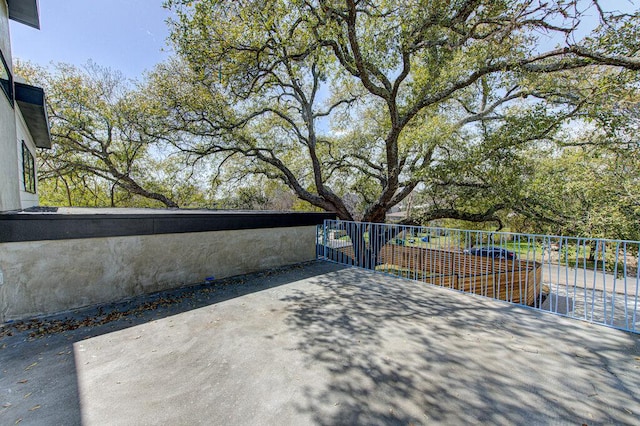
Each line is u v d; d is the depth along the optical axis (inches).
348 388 84.4
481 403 78.6
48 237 137.5
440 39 267.4
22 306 131.6
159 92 384.2
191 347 108.5
